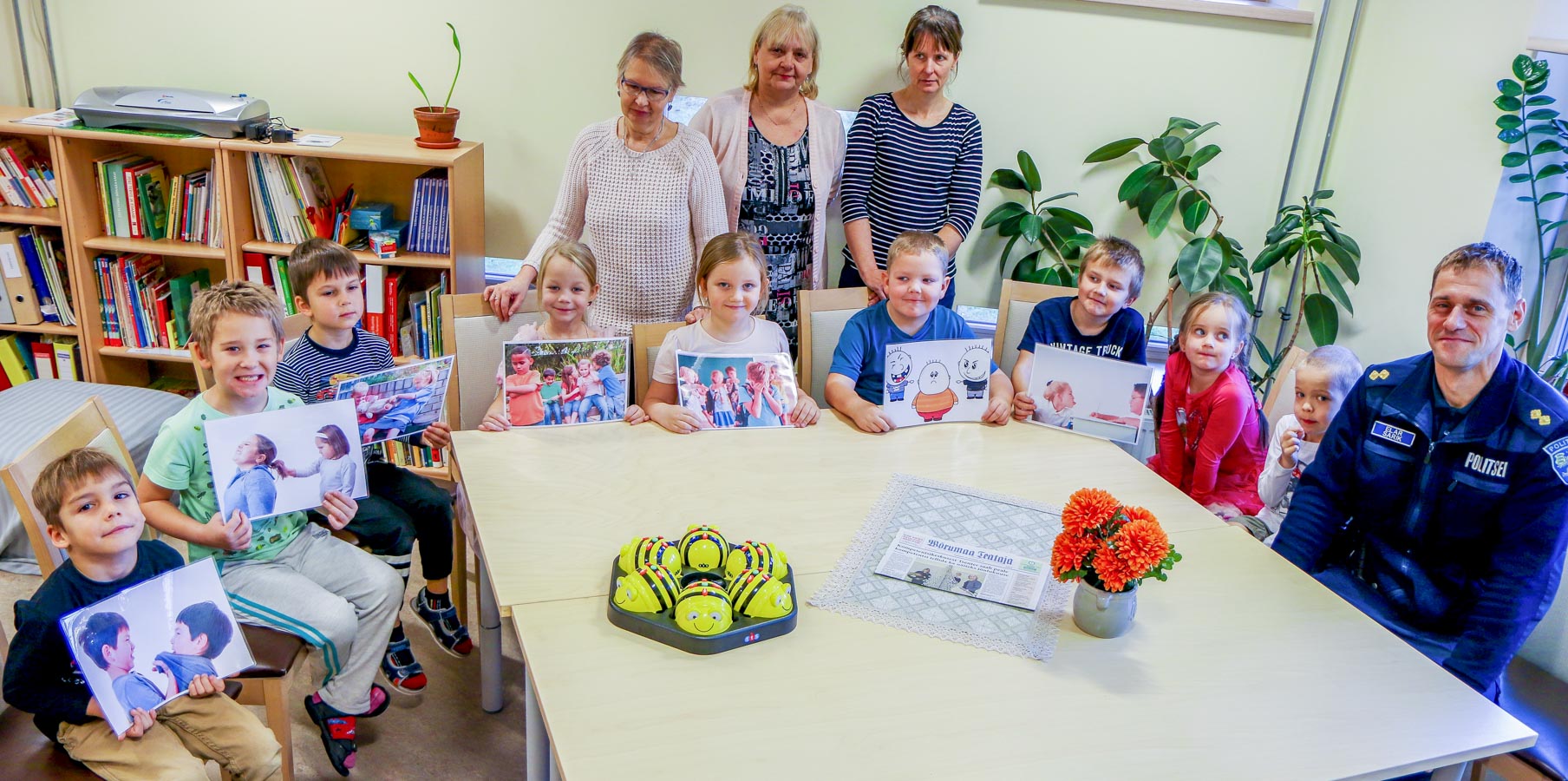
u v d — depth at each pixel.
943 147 3.12
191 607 1.64
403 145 3.21
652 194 2.71
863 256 3.07
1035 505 2.02
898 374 2.35
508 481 2.00
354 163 3.40
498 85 3.38
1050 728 1.40
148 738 1.64
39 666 1.57
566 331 2.44
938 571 1.76
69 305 3.33
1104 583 1.56
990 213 3.56
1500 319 1.76
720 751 1.32
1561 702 1.90
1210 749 1.37
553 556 1.75
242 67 3.34
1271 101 3.51
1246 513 2.41
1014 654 1.55
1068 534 1.59
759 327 2.48
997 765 1.32
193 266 3.50
